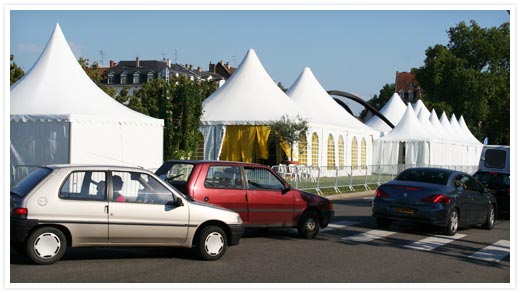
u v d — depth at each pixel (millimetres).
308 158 29469
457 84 70562
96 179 8961
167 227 9219
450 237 13570
